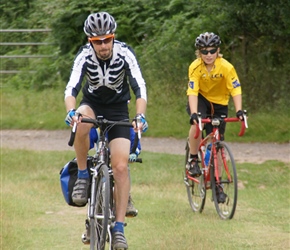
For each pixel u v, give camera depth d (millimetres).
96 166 13172
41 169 27016
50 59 50375
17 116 41438
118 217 13008
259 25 35281
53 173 26188
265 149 31156
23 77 50188
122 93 13859
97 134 14055
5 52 54188
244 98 37438
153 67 40812
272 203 21078
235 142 33250
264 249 15523
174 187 23797
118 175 13055
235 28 36406
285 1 33125
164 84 40031
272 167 26672
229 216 18656
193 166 19609
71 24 48812
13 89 49000
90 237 13086
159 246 15602
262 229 17578
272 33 36094
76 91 13258
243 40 37844
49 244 16109
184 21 40938
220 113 19500
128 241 16328
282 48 37219
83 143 13289
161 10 45812
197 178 20250
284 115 35344
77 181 13711
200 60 18953
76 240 16516
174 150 31891
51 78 48625
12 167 27297
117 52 13320
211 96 19406
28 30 51438
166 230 17344
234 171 18312
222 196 18703
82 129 13141
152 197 22078
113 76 13406
